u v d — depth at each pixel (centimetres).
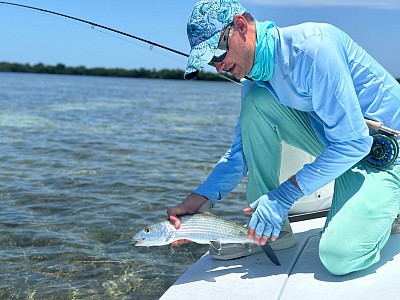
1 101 2444
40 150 938
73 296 340
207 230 272
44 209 536
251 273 279
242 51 256
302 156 335
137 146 1034
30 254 412
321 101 259
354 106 257
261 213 271
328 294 249
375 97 278
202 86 7462
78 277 370
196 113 2088
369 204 268
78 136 1171
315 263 287
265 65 263
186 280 276
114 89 4891
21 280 364
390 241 303
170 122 1631
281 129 298
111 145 1035
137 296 339
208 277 278
